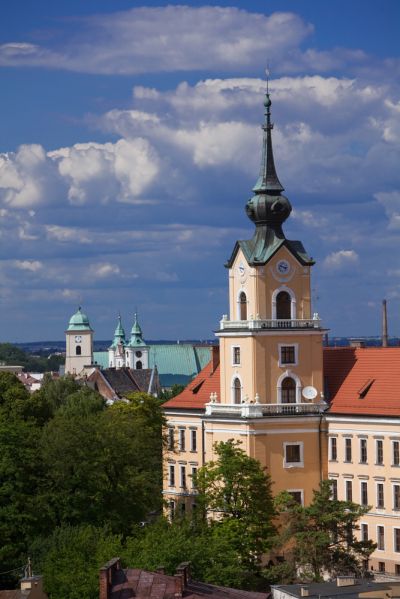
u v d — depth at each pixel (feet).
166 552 501.97
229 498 611.47
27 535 580.30
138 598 406.62
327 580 553.23
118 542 515.09
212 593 427.74
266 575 563.89
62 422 626.64
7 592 465.06
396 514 649.20
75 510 601.62
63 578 472.85
